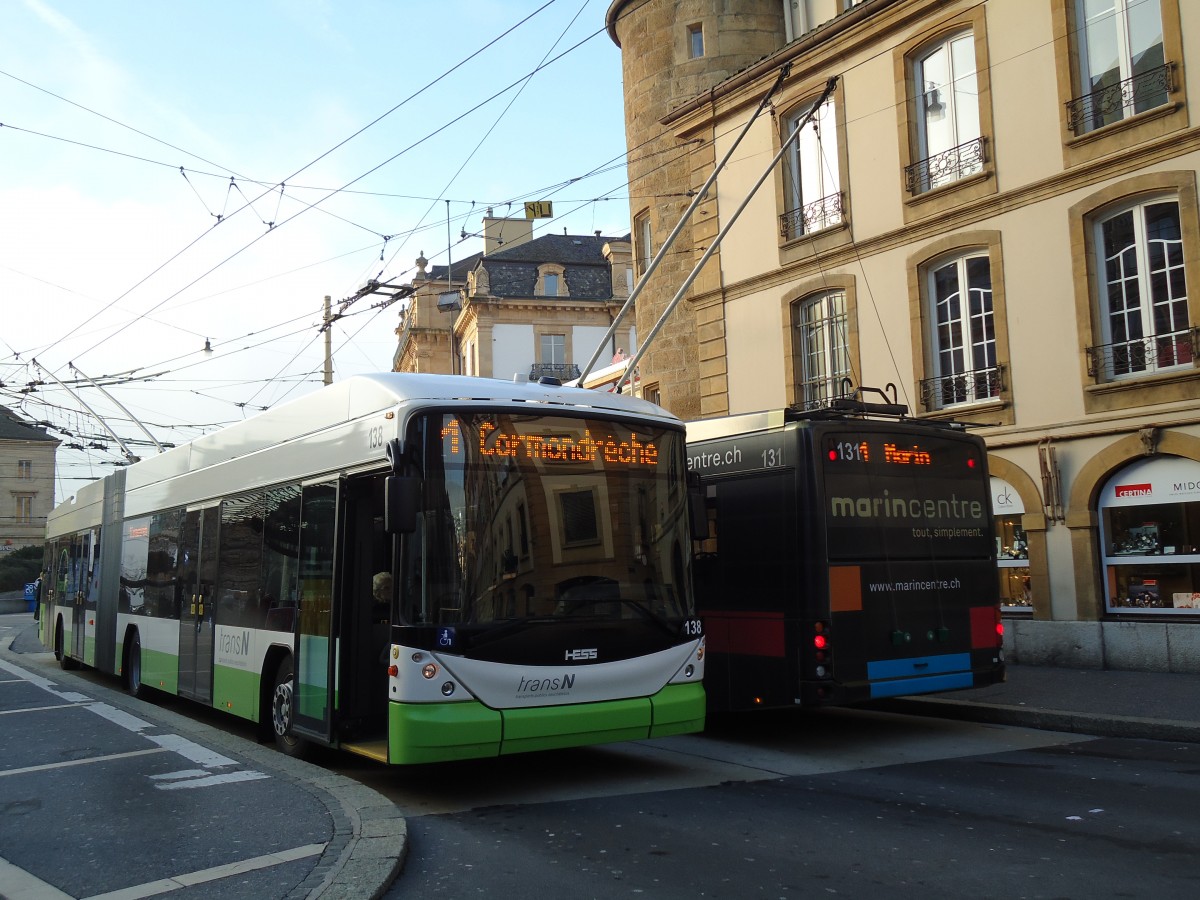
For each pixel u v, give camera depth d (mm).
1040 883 5566
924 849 6301
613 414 8641
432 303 62094
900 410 11258
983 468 11461
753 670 10547
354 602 8688
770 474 10586
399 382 8391
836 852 6266
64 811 7008
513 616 7754
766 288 20219
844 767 9234
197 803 7121
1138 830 6680
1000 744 10406
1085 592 14977
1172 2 14359
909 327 17594
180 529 13070
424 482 7684
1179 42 14305
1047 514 15422
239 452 11430
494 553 7809
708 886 5625
